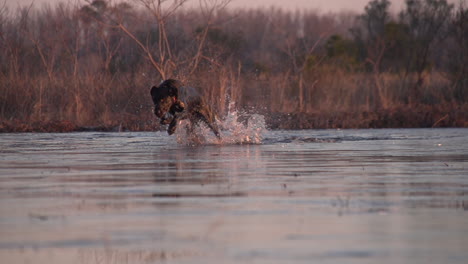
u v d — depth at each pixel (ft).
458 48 229.04
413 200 55.31
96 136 139.74
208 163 83.15
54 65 200.03
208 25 191.31
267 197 56.85
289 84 205.05
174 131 110.52
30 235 43.57
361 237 42.52
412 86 212.43
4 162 85.66
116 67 200.13
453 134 142.51
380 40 272.51
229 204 53.72
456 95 213.25
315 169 76.74
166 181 66.54
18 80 184.24
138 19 197.77
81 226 45.93
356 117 177.27
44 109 183.62
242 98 191.52
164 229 44.91
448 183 64.95
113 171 75.00
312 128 169.48
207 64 188.85
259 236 42.88
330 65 230.68
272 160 86.79
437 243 40.98
